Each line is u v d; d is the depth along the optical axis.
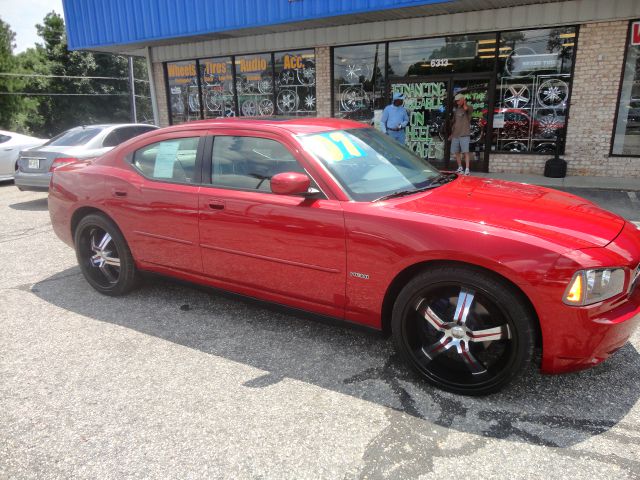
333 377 3.06
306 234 3.14
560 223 2.76
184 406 2.79
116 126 9.36
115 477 2.27
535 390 2.88
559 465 2.28
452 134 10.43
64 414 2.74
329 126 3.71
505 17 9.89
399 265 2.83
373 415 2.68
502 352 2.74
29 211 8.40
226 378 3.07
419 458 2.35
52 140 9.23
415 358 2.95
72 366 3.25
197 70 14.17
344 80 12.01
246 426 2.60
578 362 2.57
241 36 12.88
